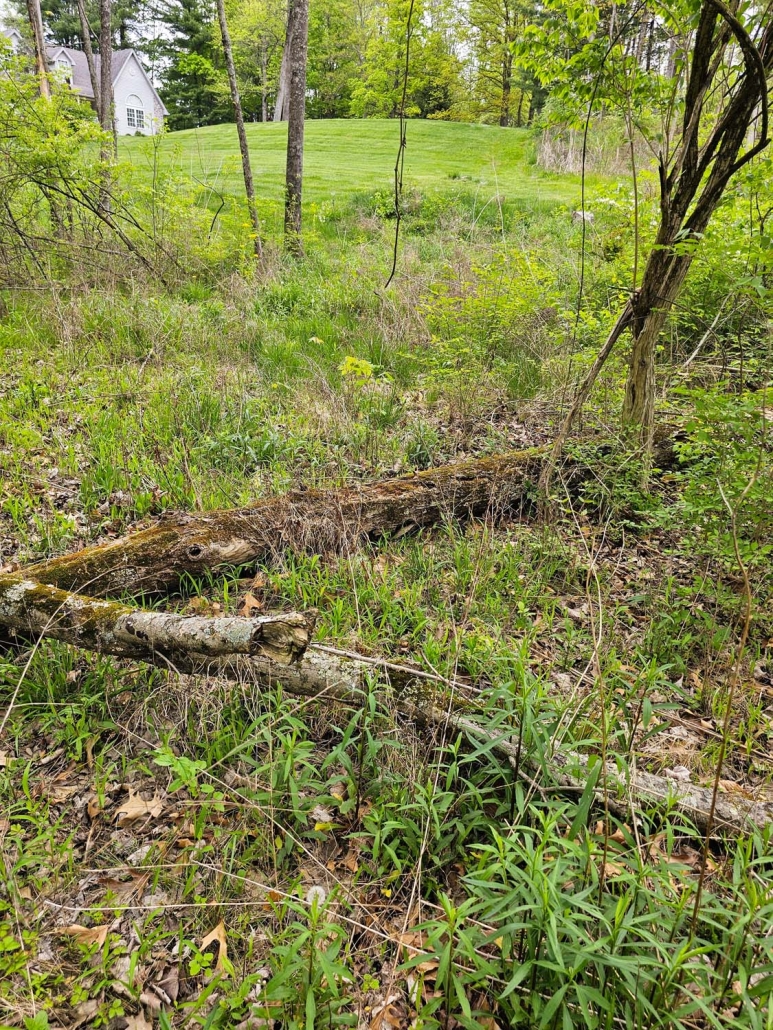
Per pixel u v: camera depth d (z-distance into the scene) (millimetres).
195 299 8727
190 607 3262
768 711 2840
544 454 4414
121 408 5465
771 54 3363
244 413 5211
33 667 2762
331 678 2436
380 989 1814
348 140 23078
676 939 1735
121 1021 1746
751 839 1941
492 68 27062
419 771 2301
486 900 1666
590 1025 1456
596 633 3117
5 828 2189
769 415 3760
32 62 8883
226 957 1839
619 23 3762
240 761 2453
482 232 11914
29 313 7535
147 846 2199
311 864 2156
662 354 5602
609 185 6660
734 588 3510
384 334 7176
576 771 2127
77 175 8656
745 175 3812
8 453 4652
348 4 34594
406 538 4027
